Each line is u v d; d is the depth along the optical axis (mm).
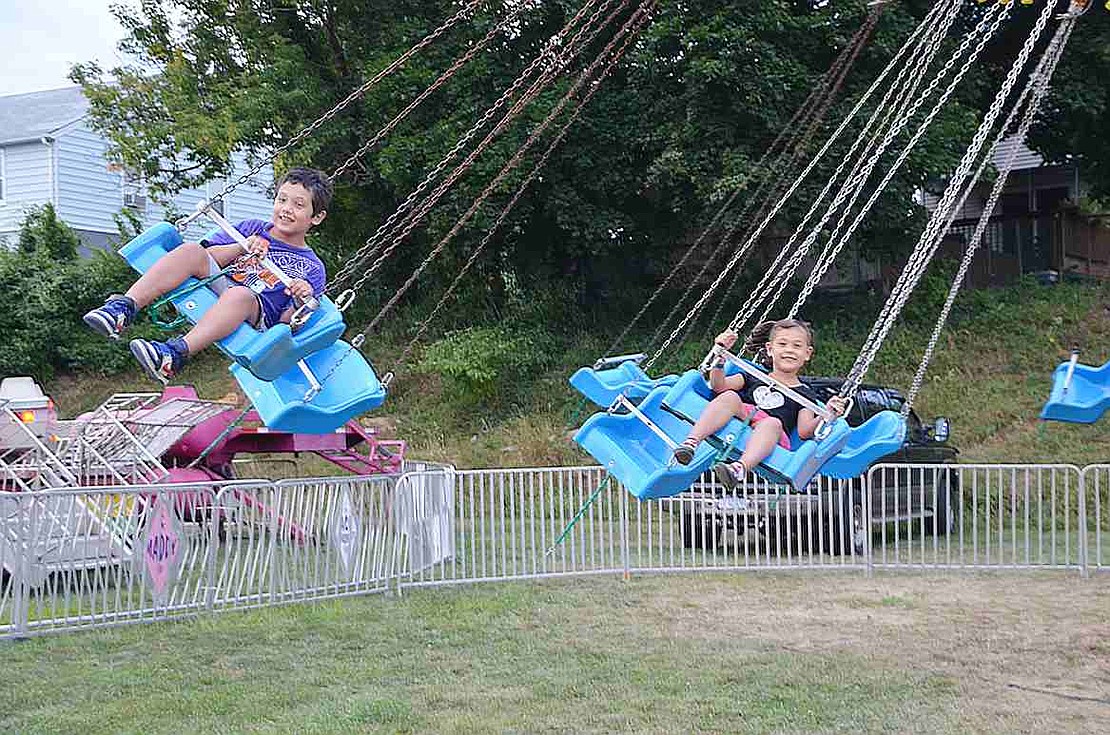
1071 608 9664
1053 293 22703
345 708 6672
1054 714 6570
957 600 10062
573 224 21234
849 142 18984
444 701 6855
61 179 29109
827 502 12492
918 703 6777
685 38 18641
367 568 10445
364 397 5234
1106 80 22094
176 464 13820
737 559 11750
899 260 21703
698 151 19469
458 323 23609
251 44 22453
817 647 8258
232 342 4707
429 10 22109
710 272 23344
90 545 8914
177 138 21047
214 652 8117
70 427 12766
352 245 24234
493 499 11336
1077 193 28797
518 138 20203
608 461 6281
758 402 6230
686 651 8133
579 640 8516
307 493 10000
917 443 13859
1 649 8141
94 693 7027
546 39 20812
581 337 22656
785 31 19219
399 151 20688
